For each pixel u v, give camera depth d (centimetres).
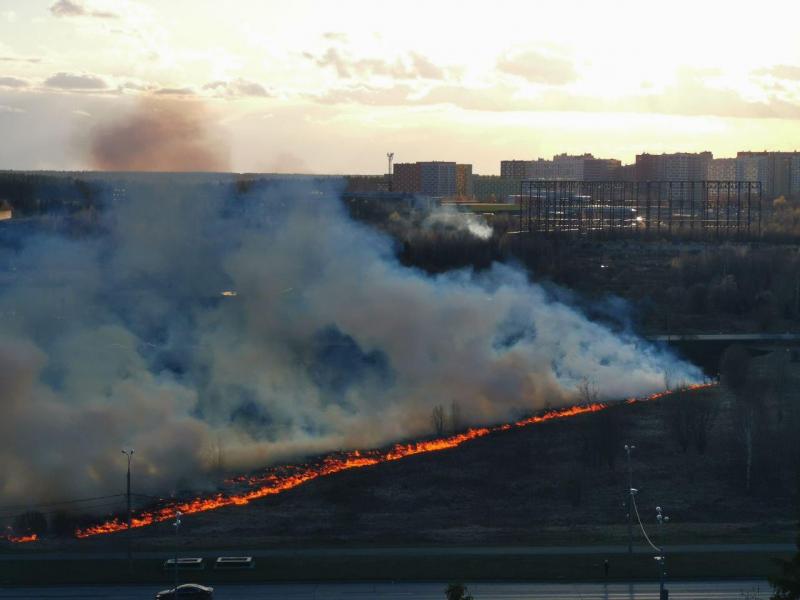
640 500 13938
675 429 16138
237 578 11169
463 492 14512
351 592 10744
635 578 11031
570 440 16562
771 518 13262
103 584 11094
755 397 16950
